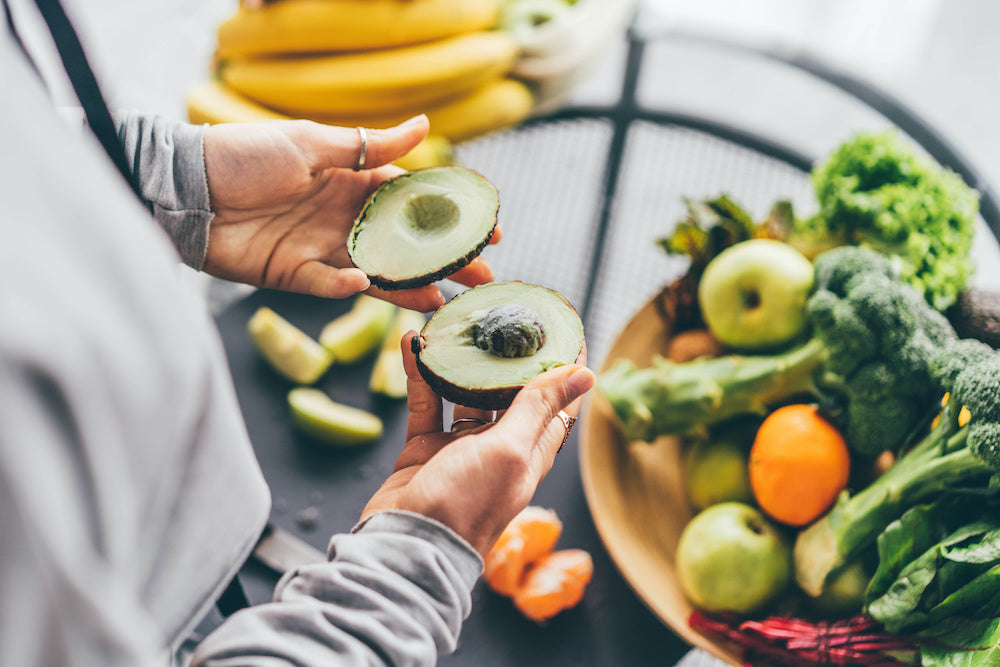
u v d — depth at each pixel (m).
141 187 0.70
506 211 1.21
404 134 0.72
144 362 0.29
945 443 0.72
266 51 1.07
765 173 1.28
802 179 1.27
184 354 0.31
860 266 0.80
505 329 0.60
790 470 0.77
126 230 0.29
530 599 0.84
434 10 1.04
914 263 0.84
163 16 1.45
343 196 0.77
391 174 0.77
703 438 0.88
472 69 1.04
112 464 0.29
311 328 1.07
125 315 0.29
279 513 0.93
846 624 0.75
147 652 0.32
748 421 0.87
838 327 0.77
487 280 0.79
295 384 1.01
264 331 1.00
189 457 0.38
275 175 0.71
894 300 0.76
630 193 1.24
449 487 0.51
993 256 1.40
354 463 0.97
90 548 0.29
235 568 0.50
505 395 0.60
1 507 0.26
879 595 0.73
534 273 1.16
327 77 1.04
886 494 0.73
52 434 0.27
